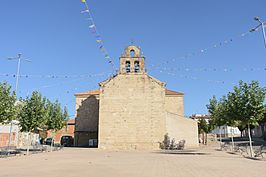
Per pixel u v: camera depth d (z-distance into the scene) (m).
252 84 23.14
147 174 12.74
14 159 21.48
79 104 50.91
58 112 37.47
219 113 35.91
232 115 23.91
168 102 50.66
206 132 55.75
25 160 20.56
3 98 22.28
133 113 38.44
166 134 37.72
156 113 38.31
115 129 38.03
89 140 46.72
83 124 49.38
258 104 22.56
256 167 15.42
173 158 22.30
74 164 17.52
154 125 37.97
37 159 21.45
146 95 38.94
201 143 58.31
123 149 37.19
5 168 15.28
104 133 37.91
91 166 16.30
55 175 12.37
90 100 50.47
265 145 41.59
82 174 12.72
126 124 38.09
